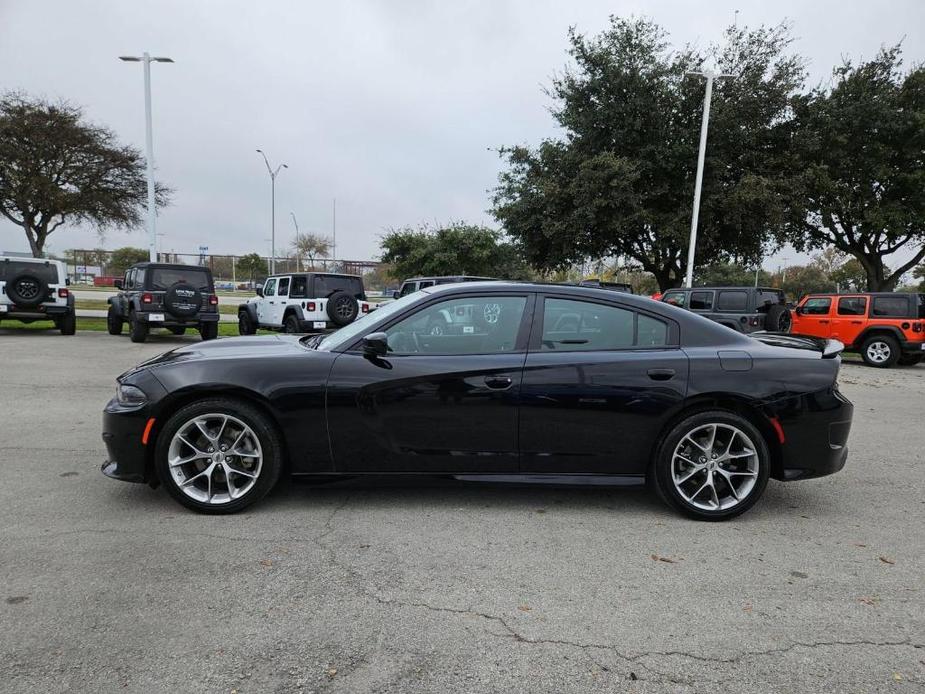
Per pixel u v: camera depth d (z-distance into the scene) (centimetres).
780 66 2142
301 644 244
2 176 2398
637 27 2153
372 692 217
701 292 1515
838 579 310
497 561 322
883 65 2233
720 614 274
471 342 388
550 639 252
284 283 1606
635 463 384
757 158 2181
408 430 375
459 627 259
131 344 1349
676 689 222
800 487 461
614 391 375
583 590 294
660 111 2116
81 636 245
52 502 391
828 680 229
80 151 2497
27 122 2384
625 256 2533
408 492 425
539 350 383
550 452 380
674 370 377
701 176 1889
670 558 330
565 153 2252
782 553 339
